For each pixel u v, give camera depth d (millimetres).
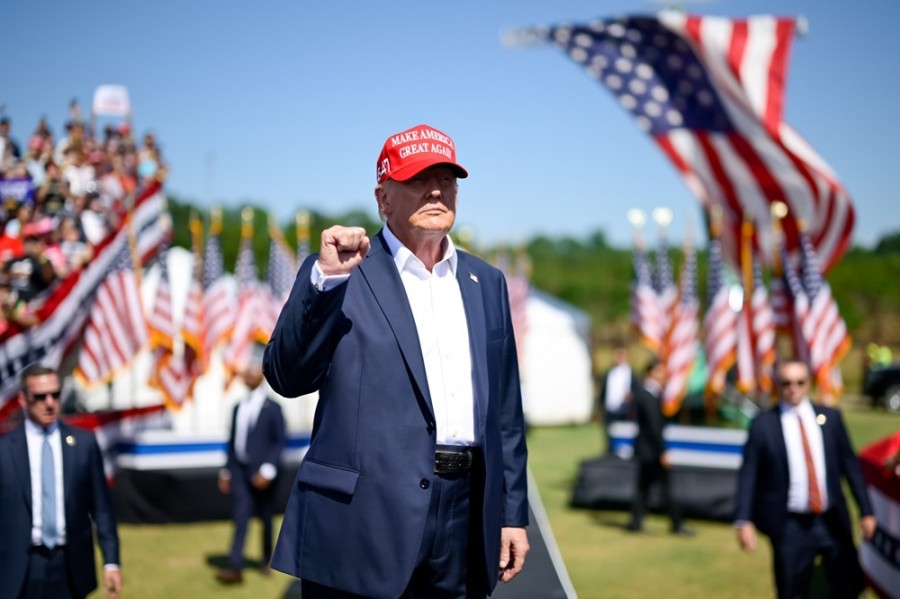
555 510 11133
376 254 2461
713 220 12953
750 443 5344
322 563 2283
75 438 4297
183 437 10172
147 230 10328
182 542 9109
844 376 33344
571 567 8180
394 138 2441
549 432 21031
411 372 2318
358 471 2283
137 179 12477
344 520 2271
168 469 9969
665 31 12750
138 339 9250
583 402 22953
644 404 9859
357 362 2332
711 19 12625
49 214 9812
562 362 22766
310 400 14297
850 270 39531
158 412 11383
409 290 2457
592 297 49031
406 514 2248
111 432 9742
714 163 12805
